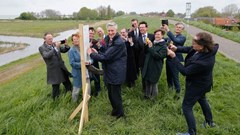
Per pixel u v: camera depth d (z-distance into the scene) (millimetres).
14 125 5234
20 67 21453
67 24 90875
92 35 7078
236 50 14609
